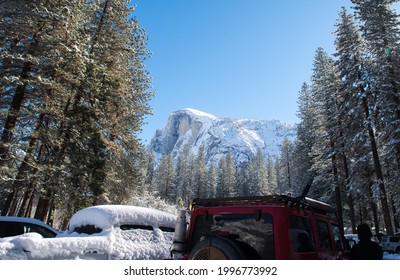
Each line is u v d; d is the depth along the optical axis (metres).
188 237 4.44
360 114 27.02
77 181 18.23
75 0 16.22
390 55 25.52
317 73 41.47
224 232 3.88
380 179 24.53
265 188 100.31
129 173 23.19
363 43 28.30
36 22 14.91
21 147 14.84
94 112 18.89
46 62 16.02
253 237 3.76
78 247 5.59
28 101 16.75
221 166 113.19
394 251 21.84
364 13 26.84
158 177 103.94
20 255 4.69
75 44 16.45
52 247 5.15
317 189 38.75
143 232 7.24
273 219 3.66
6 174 14.63
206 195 102.62
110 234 6.52
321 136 34.62
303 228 3.96
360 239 4.42
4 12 13.74
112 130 21.39
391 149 23.80
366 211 39.72
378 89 25.61
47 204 18.31
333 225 5.18
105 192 20.69
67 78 17.09
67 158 19.30
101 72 19.94
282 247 3.47
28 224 8.70
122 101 21.81
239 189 111.19
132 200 25.20
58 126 18.14
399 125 23.56
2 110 14.66
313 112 42.97
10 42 15.63
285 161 74.69
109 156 20.98
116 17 21.75
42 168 15.35
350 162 33.50
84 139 18.39
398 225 34.12
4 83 14.62
